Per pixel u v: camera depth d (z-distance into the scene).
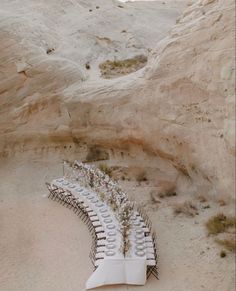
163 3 28.84
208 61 12.77
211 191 13.25
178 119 14.05
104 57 21.02
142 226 11.86
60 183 15.14
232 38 12.24
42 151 18.23
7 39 18.84
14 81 18.34
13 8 22.23
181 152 14.29
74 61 20.03
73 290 10.32
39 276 11.02
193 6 15.48
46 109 18.00
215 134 12.53
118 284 10.26
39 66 18.33
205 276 10.31
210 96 12.62
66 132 17.72
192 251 11.31
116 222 12.09
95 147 17.52
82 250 11.95
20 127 18.25
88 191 14.27
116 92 16.44
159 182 15.06
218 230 11.77
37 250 12.21
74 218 13.77
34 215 14.21
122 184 15.38
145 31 23.05
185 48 13.98
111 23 23.08
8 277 11.09
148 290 10.05
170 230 12.41
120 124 16.20
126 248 10.69
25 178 17.02
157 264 10.98
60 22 22.70
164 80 14.59
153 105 14.98
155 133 15.06
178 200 13.88
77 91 17.62
